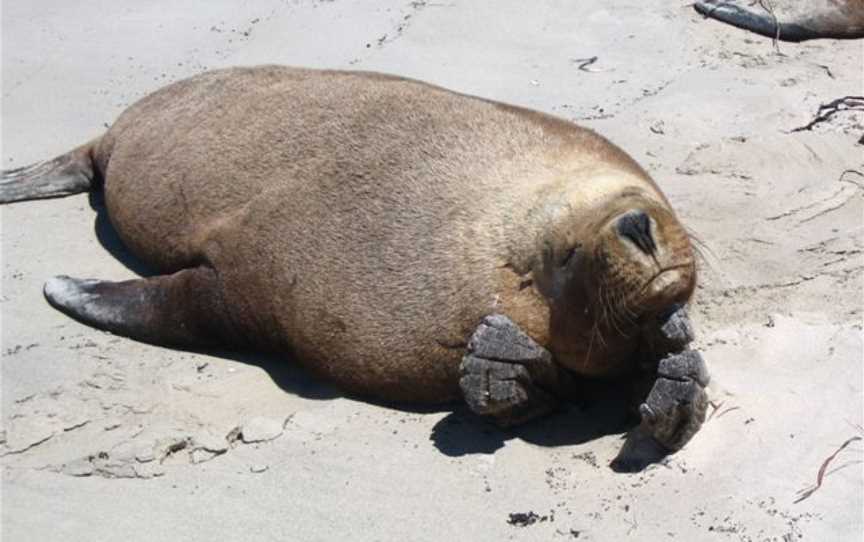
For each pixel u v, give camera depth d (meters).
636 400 7.40
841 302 8.40
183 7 14.58
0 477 7.47
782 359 7.78
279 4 14.35
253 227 8.61
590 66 12.48
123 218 9.86
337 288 8.03
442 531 6.70
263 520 6.93
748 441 7.08
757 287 8.60
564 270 7.14
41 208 10.92
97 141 11.07
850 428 7.11
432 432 7.57
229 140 9.22
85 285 9.32
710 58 12.52
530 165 7.94
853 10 12.88
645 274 6.73
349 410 7.88
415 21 13.56
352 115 8.83
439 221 7.84
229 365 8.60
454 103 8.66
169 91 10.36
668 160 10.51
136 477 7.41
